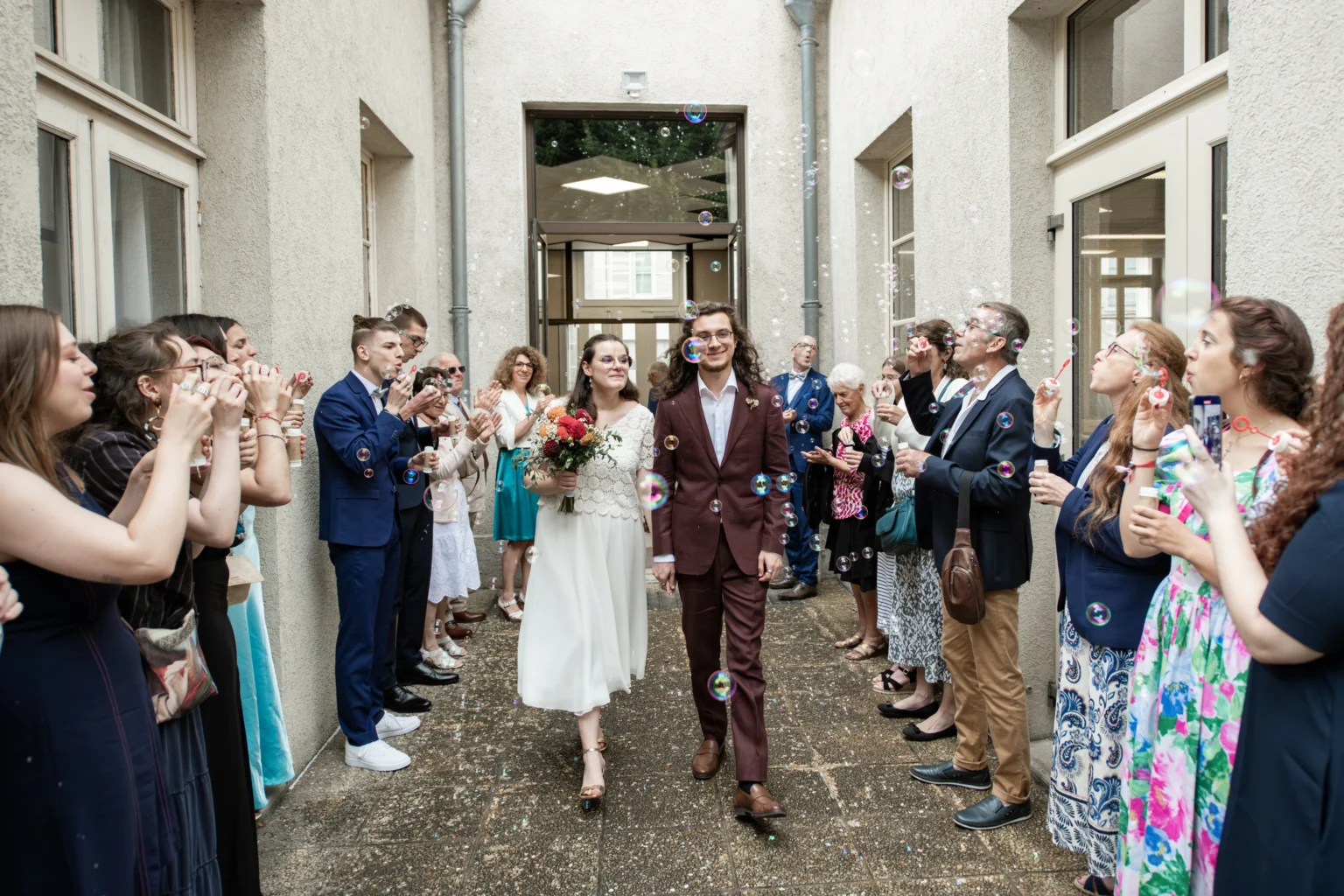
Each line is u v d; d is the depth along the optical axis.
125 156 2.49
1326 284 1.74
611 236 6.41
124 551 1.21
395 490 3.58
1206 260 2.46
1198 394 1.62
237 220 2.92
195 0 2.87
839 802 2.73
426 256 5.66
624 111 6.31
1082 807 2.12
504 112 6.11
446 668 4.09
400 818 2.68
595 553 2.84
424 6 5.68
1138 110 2.73
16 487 1.18
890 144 5.17
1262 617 1.21
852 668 4.06
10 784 1.23
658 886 2.28
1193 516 1.67
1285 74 1.83
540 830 2.59
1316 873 1.16
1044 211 3.31
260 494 2.05
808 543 5.37
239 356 2.38
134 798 1.34
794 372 5.48
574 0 6.14
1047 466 2.50
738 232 6.45
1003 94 3.30
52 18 2.19
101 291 2.37
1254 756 1.26
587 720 2.76
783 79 6.30
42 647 1.26
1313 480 1.21
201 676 1.60
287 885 2.30
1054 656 3.21
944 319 3.75
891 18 4.70
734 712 2.65
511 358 4.91
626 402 3.06
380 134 4.77
